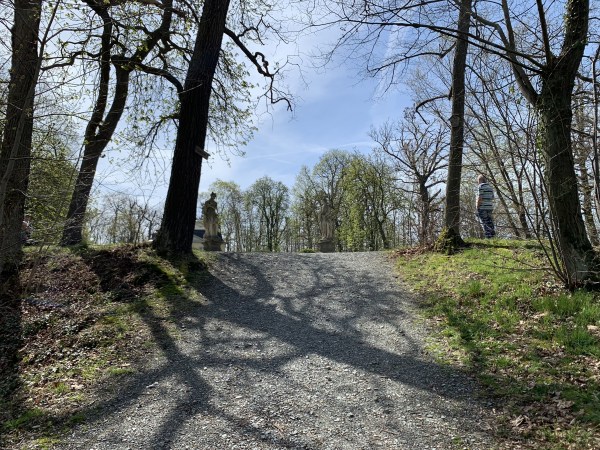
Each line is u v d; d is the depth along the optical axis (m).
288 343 6.11
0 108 7.02
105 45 10.59
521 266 8.00
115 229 21.11
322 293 8.50
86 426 4.23
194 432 3.95
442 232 10.52
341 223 37.09
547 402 4.09
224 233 45.03
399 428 3.87
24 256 9.48
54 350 6.27
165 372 5.33
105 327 6.81
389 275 9.39
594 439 3.45
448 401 4.30
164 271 9.11
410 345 5.78
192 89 9.65
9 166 5.80
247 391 4.71
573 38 6.49
